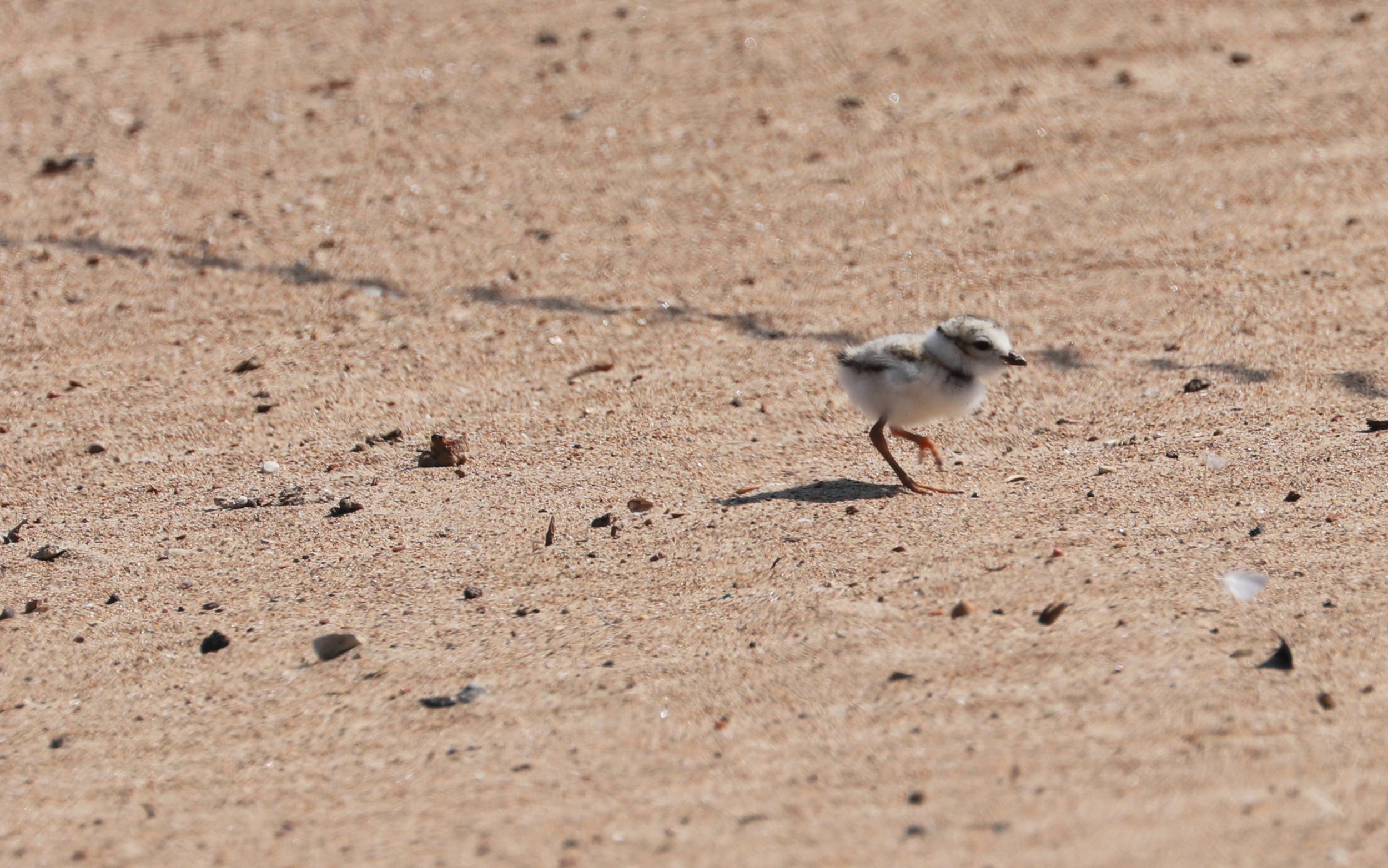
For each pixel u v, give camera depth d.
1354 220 14.87
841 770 6.55
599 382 12.71
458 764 6.89
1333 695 6.79
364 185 16.77
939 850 5.82
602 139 17.75
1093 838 5.81
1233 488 9.56
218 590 9.20
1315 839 5.68
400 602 8.84
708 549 9.24
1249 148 16.70
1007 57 19.44
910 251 14.96
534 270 14.85
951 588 8.24
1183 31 19.98
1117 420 11.29
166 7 22.72
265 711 7.62
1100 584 8.12
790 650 7.74
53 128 18.36
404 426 12.05
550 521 9.70
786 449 11.27
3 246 15.30
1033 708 6.91
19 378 12.97
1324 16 20.36
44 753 7.37
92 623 8.80
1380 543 8.42
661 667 7.70
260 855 6.23
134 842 6.44
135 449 11.79
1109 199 15.75
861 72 19.22
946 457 10.92
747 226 15.64
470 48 20.58
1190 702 6.80
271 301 14.33
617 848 6.04
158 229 15.77
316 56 20.48
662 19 21.30
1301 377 11.69
